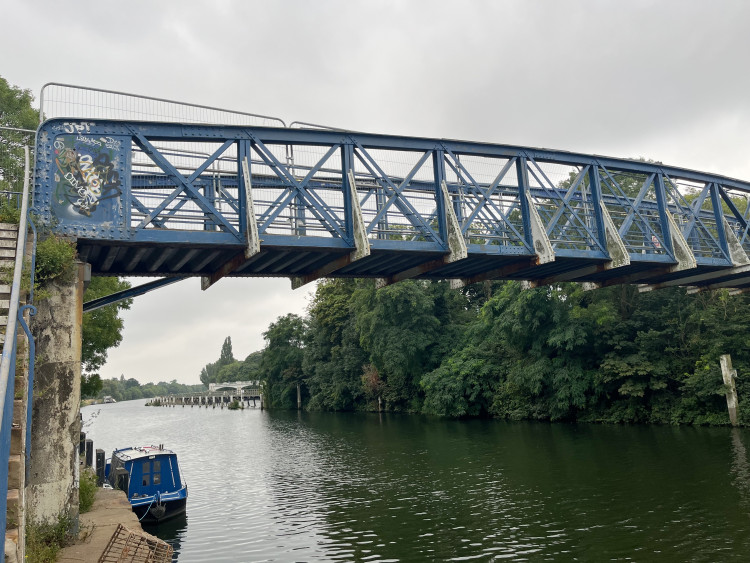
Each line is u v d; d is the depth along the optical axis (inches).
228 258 665.6
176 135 611.2
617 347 1424.7
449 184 757.3
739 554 503.8
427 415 2018.9
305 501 816.9
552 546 553.9
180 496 759.7
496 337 1770.4
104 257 628.1
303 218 669.3
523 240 765.3
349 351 2512.3
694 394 1310.3
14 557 204.8
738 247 993.5
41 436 474.0
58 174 552.1
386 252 684.1
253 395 4574.3
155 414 3730.3
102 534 504.4
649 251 1119.0
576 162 848.3
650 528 585.6
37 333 483.5
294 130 664.4
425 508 725.9
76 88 574.2
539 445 1147.9
